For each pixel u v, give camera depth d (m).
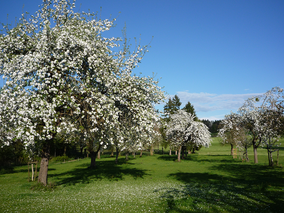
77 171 33.16
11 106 13.29
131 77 19.03
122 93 17.73
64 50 15.97
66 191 16.61
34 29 17.64
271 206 10.70
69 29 16.83
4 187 18.91
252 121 36.34
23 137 13.58
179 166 37.22
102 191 16.47
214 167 33.84
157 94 20.00
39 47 15.14
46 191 16.48
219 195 13.57
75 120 16.58
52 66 14.42
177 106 87.12
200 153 72.88
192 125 47.94
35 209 10.51
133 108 17.80
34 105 14.06
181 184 19.69
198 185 18.62
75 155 74.25
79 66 15.59
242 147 43.34
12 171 36.88
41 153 19.19
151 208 10.61
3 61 15.36
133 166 38.72
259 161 39.94
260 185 16.98
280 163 34.59
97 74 15.87
